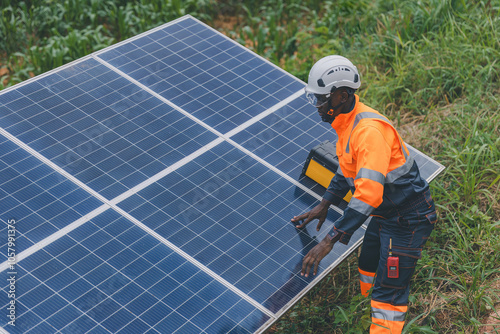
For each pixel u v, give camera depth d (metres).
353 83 4.06
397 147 4.11
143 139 5.09
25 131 4.95
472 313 5.16
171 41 6.37
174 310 3.87
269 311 3.98
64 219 4.30
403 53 8.67
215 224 4.51
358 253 5.86
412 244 4.27
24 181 4.53
